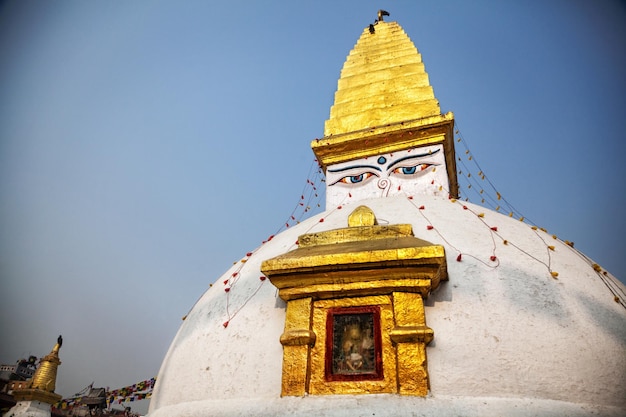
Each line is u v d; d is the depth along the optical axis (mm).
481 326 5047
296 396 4945
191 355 6254
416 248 5062
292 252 5906
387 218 7113
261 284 6480
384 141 9875
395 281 5223
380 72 11766
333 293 5461
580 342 4938
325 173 10633
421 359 4793
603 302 5516
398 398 4621
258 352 5555
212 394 5520
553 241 6766
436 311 5250
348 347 5184
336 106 11516
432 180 9219
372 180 9656
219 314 6492
